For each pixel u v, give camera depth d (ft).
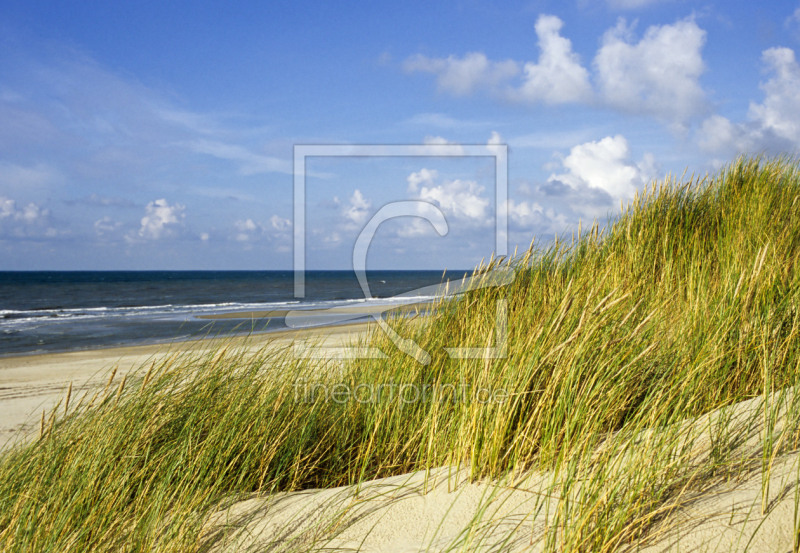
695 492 6.70
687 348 9.80
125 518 7.81
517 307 12.60
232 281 217.15
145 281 229.86
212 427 9.89
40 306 96.78
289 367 12.06
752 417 7.95
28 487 8.32
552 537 6.08
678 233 16.92
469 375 10.18
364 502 8.21
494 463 8.12
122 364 30.94
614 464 6.86
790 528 5.71
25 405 21.38
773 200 17.93
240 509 8.48
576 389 8.41
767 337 9.55
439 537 6.92
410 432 10.35
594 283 12.36
